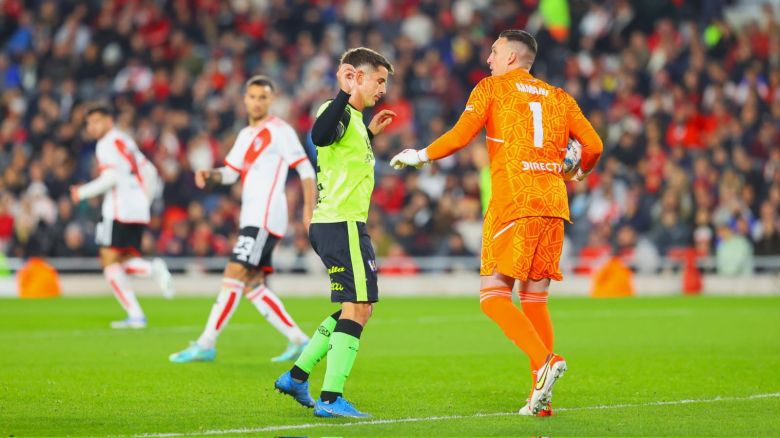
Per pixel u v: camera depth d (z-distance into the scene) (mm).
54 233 75125
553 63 89125
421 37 95188
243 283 36719
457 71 89938
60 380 31531
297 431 23375
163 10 96375
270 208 36875
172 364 35500
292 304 64062
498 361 36594
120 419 24969
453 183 78000
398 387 30578
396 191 78812
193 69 91312
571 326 49250
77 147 83062
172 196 79875
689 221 75812
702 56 90125
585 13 95500
